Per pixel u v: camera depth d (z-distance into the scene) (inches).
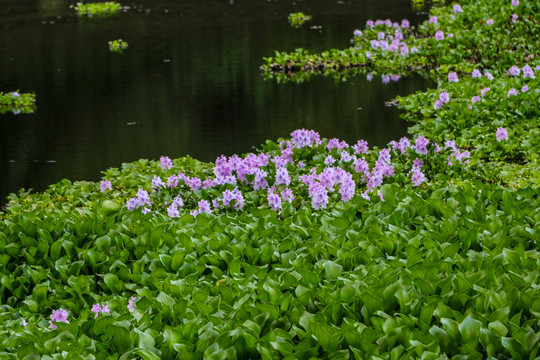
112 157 458.9
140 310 180.9
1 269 232.8
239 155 451.8
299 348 155.9
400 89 616.4
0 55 798.5
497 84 523.2
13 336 179.2
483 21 740.0
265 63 727.1
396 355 152.6
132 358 159.6
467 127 456.4
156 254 226.7
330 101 583.2
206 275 216.8
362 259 207.8
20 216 247.4
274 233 231.9
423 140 363.9
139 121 539.2
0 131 529.0
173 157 453.4
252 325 165.0
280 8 1106.1
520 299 171.3
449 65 673.6
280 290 186.5
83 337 169.2
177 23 989.2
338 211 251.4
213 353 155.9
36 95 627.2
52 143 494.9
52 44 853.8
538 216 232.8
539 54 667.4
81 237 243.9
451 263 197.0
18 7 1197.1
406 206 246.7
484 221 234.5
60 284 227.6
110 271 224.4
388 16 982.4
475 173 366.6
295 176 338.0
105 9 1144.2
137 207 285.3
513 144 408.5
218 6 1153.4
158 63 737.6
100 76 687.7
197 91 625.6
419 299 177.5
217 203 294.7
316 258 213.8
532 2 737.6
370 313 172.2
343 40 825.5
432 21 783.1
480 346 160.7
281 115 544.7
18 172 438.0
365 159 374.6
